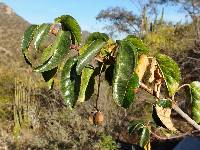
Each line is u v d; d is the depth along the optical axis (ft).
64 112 33.09
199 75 44.65
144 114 31.42
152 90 3.80
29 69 50.67
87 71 3.88
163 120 4.04
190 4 59.57
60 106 35.22
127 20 82.12
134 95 3.27
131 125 6.14
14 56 75.46
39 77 42.86
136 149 30.81
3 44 92.58
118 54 3.30
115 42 3.62
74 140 29.91
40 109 36.55
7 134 34.37
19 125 34.22
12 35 108.06
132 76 3.33
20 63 55.47
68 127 32.35
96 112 3.76
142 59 3.67
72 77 3.73
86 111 32.91
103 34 3.63
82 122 31.89
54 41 3.61
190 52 49.78
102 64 3.66
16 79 43.19
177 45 52.95
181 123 25.25
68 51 3.60
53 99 35.63
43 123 34.91
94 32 3.66
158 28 62.44
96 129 31.45
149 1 66.33
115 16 83.41
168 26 63.98
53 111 34.40
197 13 58.13
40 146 30.27
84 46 3.65
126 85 3.24
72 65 3.72
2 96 43.60
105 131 32.42
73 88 3.74
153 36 58.23
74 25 3.63
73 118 32.24
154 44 55.62
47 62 3.57
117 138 32.30
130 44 3.34
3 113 38.78
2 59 72.08
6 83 46.21
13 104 38.91
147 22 64.80
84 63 3.46
